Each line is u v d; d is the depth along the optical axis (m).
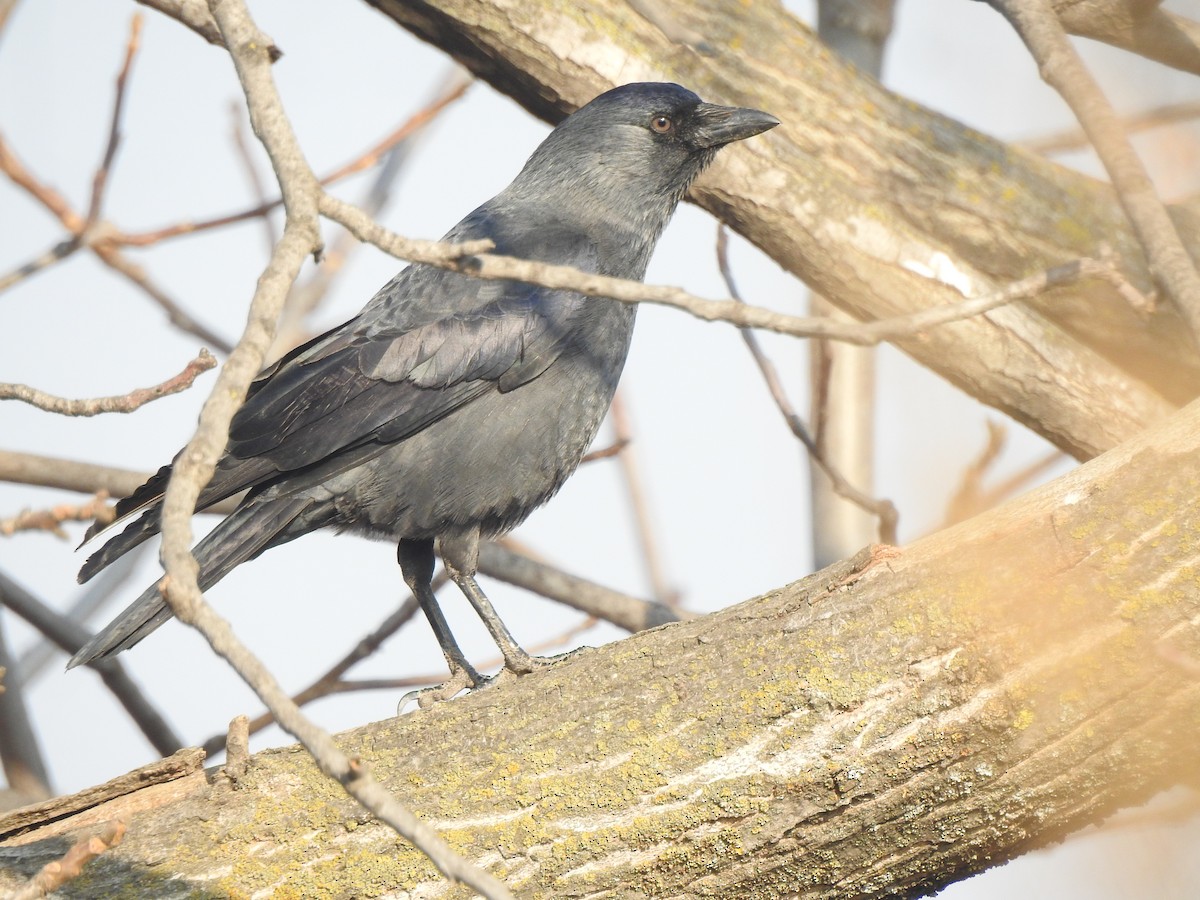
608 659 8.19
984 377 11.24
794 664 7.84
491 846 7.64
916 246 11.30
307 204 6.76
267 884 7.64
